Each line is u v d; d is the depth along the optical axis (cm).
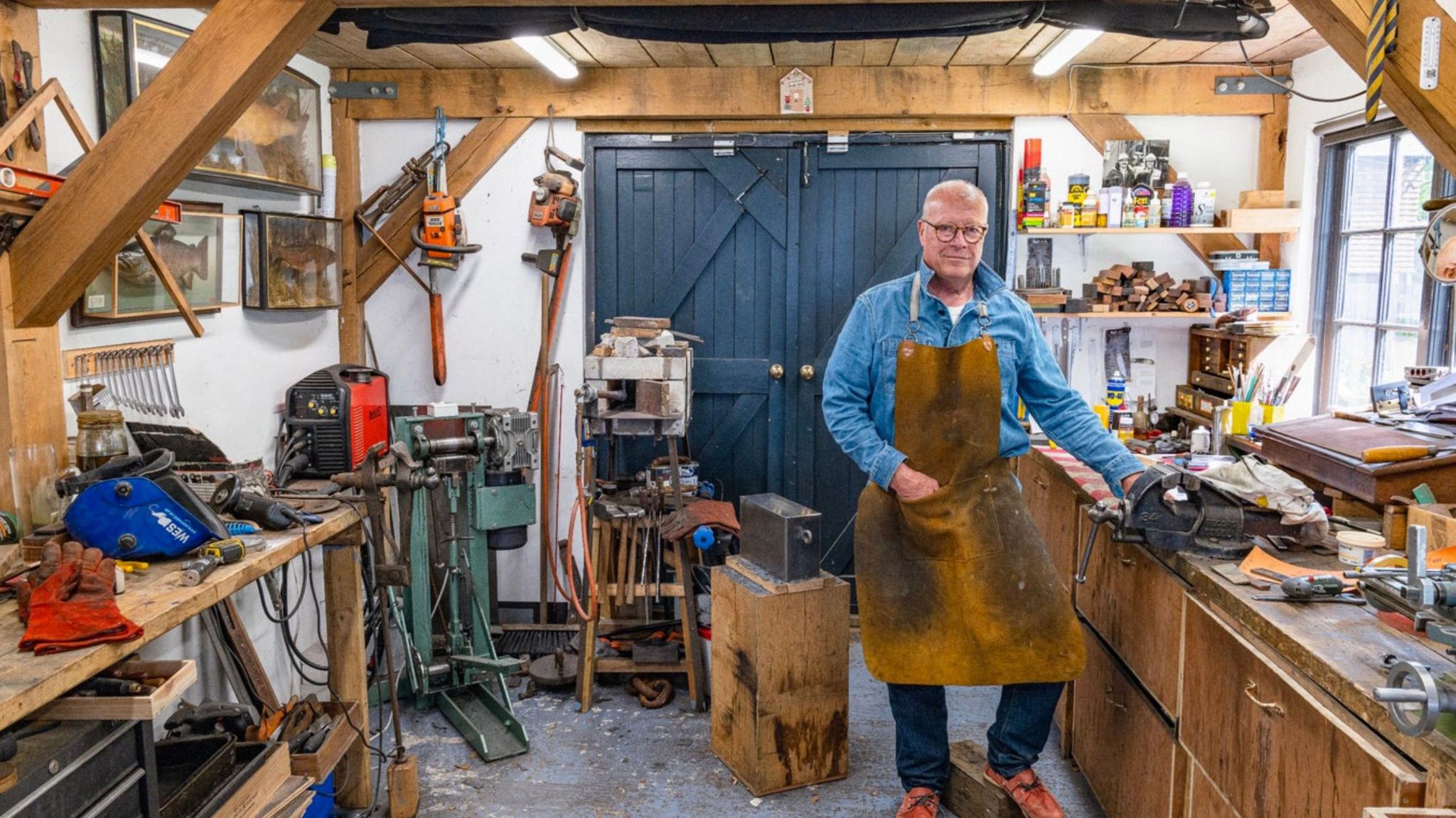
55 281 221
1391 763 134
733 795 298
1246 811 180
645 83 407
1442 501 224
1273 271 370
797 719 298
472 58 390
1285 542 222
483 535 374
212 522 215
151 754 181
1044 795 261
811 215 423
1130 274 384
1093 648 285
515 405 433
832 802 294
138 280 273
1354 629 170
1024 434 262
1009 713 263
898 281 263
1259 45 359
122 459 228
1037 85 399
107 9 241
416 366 433
